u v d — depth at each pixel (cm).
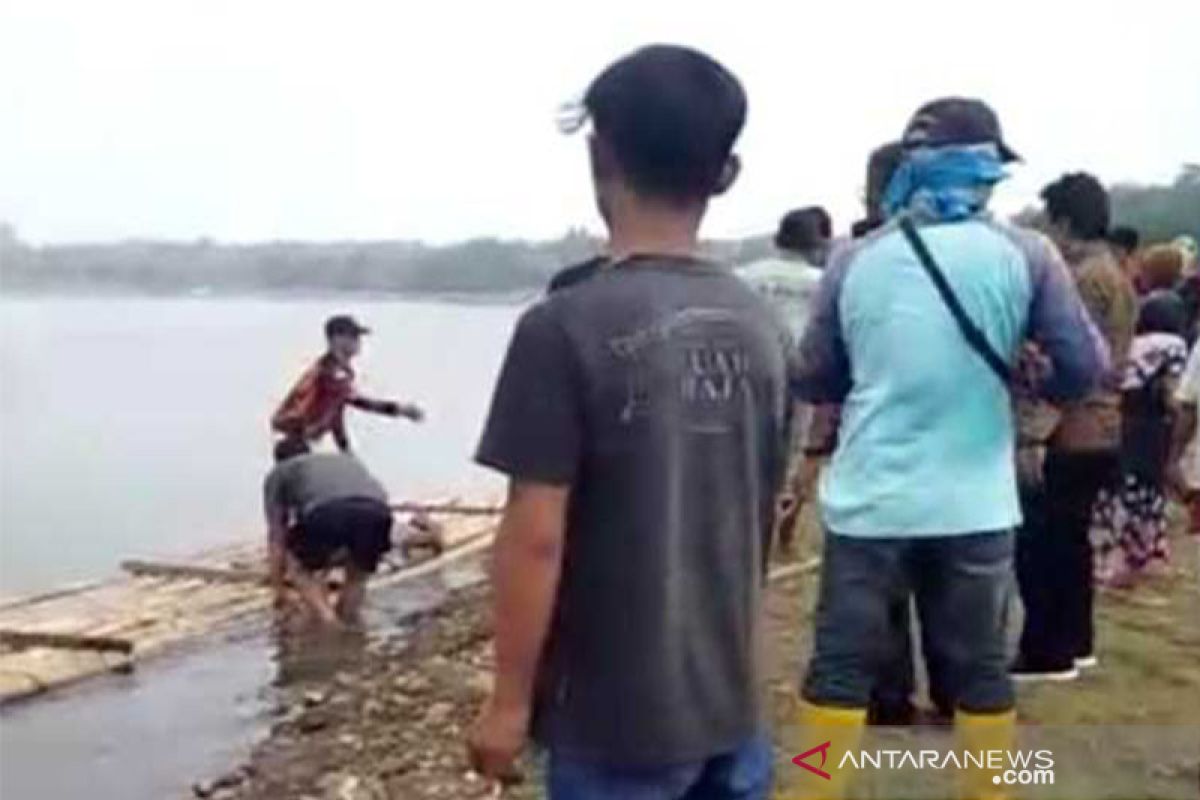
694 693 312
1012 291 474
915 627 674
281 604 1166
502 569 304
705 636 313
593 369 302
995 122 487
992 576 484
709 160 312
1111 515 910
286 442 1185
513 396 303
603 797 311
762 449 321
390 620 1152
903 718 620
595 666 309
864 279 485
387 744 837
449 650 1045
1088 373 478
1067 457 682
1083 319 479
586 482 306
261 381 5184
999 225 484
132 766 835
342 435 1202
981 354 477
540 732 314
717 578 314
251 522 1912
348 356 1195
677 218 314
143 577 1339
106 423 3625
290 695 959
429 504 1723
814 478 984
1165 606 866
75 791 794
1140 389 883
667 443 306
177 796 784
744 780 324
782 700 676
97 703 960
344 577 1154
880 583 493
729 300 316
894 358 480
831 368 498
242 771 810
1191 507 778
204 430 3456
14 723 916
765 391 320
